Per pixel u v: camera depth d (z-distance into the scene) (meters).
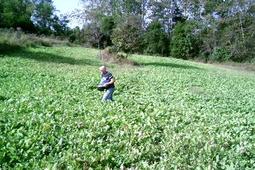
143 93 22.02
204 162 9.30
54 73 26.66
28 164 8.33
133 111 15.05
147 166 8.80
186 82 30.69
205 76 38.03
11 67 27.23
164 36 71.69
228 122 14.61
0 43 39.88
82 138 10.31
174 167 8.80
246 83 36.34
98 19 60.44
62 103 15.17
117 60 41.66
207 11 89.69
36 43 49.44
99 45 60.31
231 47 70.19
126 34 45.41
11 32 49.75
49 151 9.27
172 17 95.25
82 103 15.89
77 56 43.50
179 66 46.50
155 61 49.41
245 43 71.19
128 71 34.91
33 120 11.58
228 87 31.05
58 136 10.23
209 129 12.91
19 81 21.31
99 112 13.77
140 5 95.62
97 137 10.73
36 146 9.30
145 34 71.81
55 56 40.69
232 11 77.94
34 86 19.92
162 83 28.11
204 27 77.88
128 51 47.22
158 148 10.16
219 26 77.44
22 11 79.25
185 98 21.50
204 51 72.38
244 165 9.38
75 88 20.69
